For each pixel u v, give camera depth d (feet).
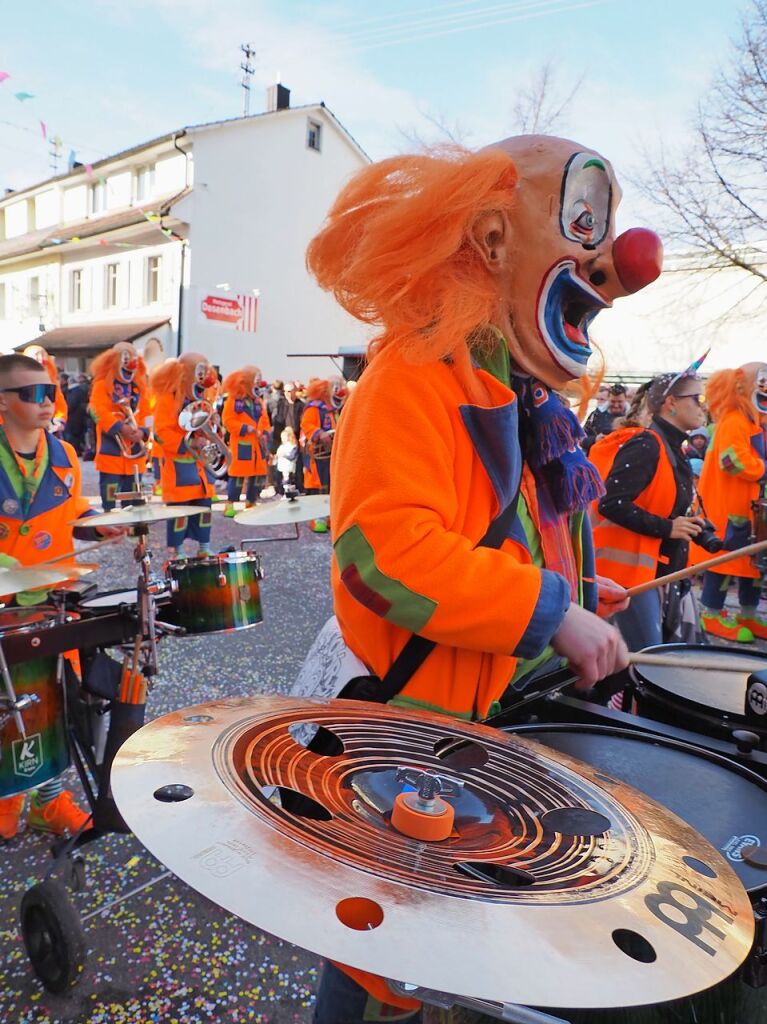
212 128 60.90
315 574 19.70
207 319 61.77
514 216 3.51
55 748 6.32
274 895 1.60
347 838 1.99
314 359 70.08
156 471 28.48
